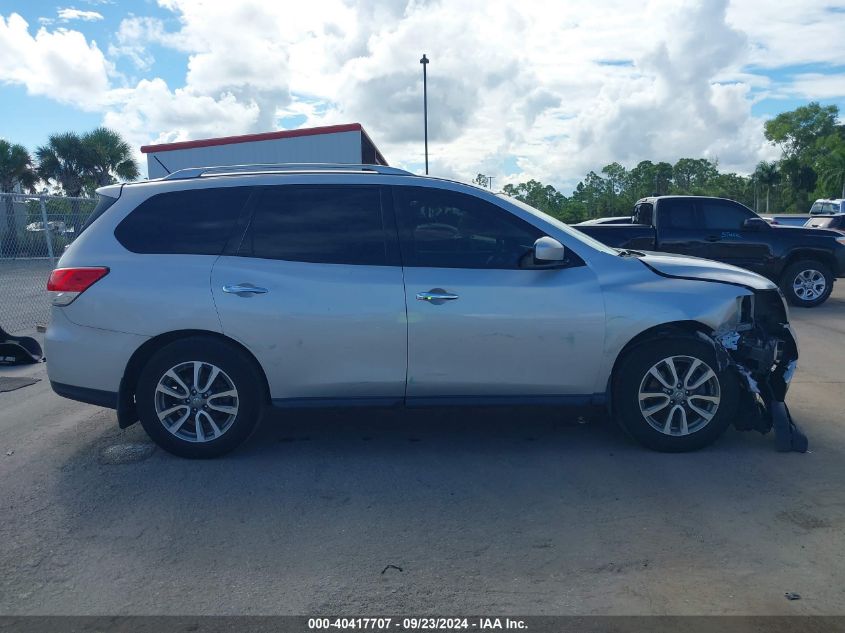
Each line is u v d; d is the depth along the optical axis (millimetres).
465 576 3439
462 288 4809
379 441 5328
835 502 4188
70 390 4957
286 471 4770
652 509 4129
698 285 4992
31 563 3607
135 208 5027
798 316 11344
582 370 4914
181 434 4934
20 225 11109
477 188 5074
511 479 4594
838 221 21500
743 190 83438
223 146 21453
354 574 3467
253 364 4895
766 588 3305
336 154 21516
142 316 4797
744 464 4785
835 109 94500
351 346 4812
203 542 3805
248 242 4938
